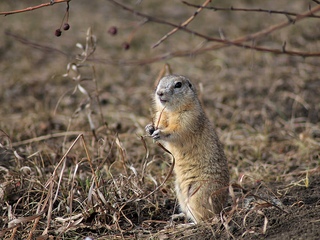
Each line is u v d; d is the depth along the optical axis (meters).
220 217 8.62
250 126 14.28
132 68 19.17
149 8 24.81
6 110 15.84
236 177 11.45
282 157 12.54
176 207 10.11
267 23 22.09
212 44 20.31
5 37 21.72
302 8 23.06
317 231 7.96
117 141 10.05
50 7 25.34
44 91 17.34
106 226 9.09
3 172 10.82
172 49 20.25
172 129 9.70
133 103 16.20
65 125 14.40
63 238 8.73
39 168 10.55
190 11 24.39
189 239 8.51
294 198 9.79
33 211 9.52
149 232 9.02
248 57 18.97
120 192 9.76
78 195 9.92
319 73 17.27
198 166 9.66
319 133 13.66
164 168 11.50
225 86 16.91
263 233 8.20
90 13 24.55
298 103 15.34
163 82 10.06
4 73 18.78
